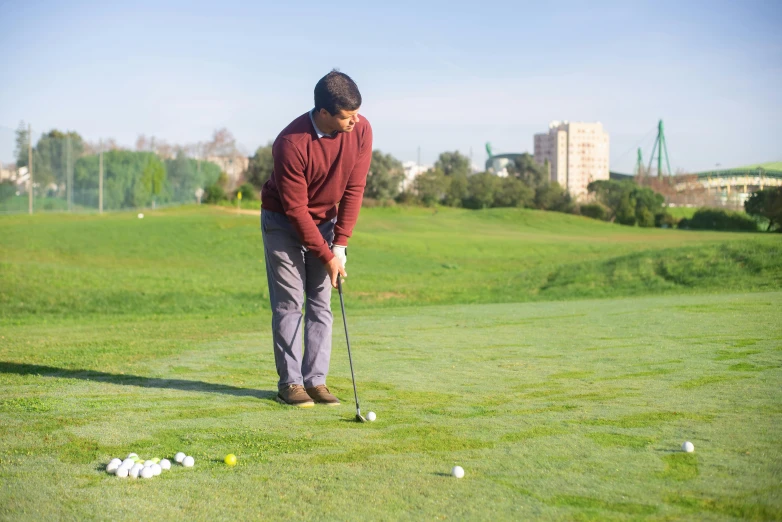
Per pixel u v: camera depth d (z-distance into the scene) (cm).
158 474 271
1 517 229
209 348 670
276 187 415
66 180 6209
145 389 448
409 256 3231
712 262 1577
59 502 243
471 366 511
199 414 373
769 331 622
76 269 2264
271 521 221
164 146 7394
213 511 231
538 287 1734
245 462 285
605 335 654
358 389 435
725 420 324
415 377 471
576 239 4088
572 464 267
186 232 3650
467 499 234
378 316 998
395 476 260
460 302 1609
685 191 7606
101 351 654
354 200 425
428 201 7462
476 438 309
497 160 14412
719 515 213
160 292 1859
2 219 4531
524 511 222
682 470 256
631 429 314
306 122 399
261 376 501
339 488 249
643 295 1398
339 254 421
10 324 1209
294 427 340
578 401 378
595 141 13850
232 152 8188
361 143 416
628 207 6284
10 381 480
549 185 7612
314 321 429
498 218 5747
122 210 6312
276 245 421
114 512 233
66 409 386
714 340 582
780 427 309
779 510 215
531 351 575
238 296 1830
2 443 318
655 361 498
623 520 212
